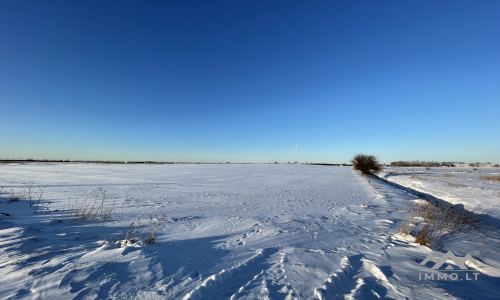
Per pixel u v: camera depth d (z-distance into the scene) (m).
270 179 26.30
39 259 3.22
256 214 8.59
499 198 11.73
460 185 17.42
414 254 4.39
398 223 6.79
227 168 47.34
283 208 9.98
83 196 12.48
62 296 2.38
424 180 22.02
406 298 2.77
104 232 5.22
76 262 3.13
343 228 6.52
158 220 6.89
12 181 20.45
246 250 4.38
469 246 5.03
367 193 15.34
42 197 11.70
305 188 18.19
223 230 6.00
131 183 20.44
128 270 3.02
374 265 3.73
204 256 3.93
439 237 5.35
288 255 4.10
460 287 3.14
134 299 2.44
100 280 2.72
